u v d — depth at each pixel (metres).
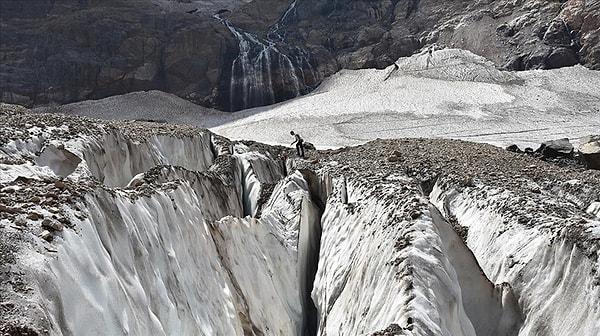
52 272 4.94
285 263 11.68
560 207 11.09
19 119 14.18
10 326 4.07
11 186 6.69
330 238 12.22
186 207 9.86
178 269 8.05
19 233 5.08
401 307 7.31
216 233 10.29
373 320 8.05
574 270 8.30
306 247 13.20
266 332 9.59
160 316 6.82
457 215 12.63
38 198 6.07
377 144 21.39
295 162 19.53
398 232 8.88
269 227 12.05
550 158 24.22
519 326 8.68
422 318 6.99
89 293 5.30
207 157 22.16
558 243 8.84
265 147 23.64
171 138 19.86
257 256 10.95
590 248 8.16
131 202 7.80
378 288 8.46
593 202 12.77
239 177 18.75
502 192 12.04
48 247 5.17
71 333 4.76
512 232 10.25
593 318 7.64
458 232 11.80
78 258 5.49
